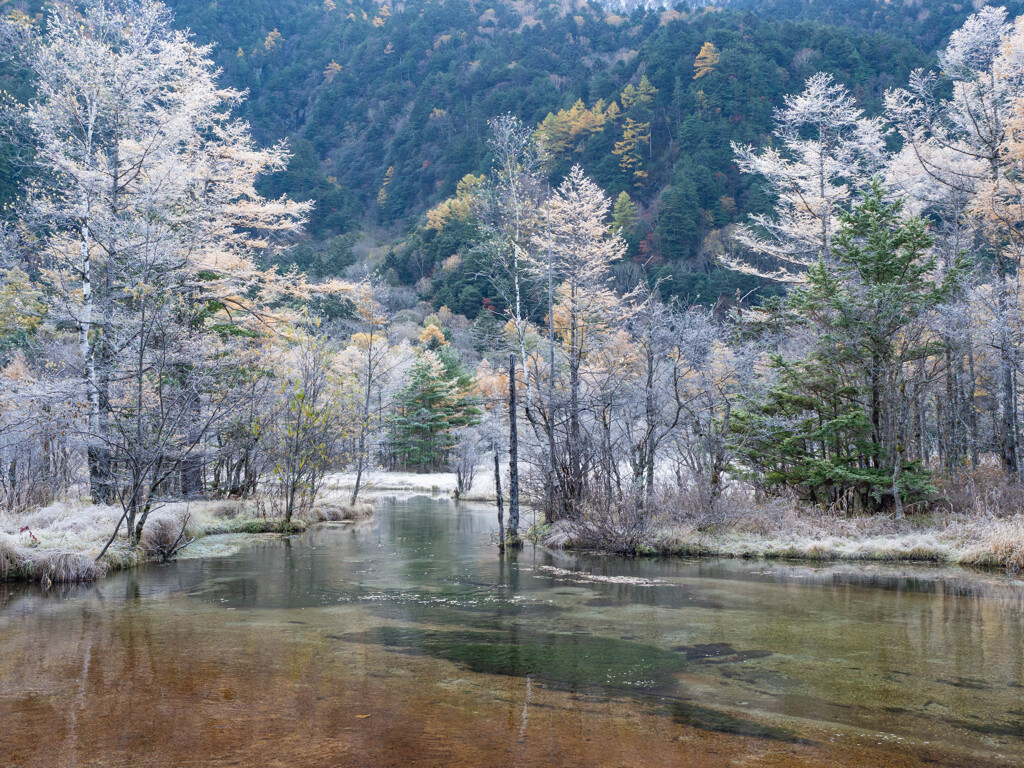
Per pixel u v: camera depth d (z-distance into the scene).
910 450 17.03
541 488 18.11
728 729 4.51
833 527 14.48
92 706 4.80
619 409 16.98
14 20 16.38
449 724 4.55
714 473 16.05
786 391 16.11
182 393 12.42
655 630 7.34
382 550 14.30
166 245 14.67
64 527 11.73
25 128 15.23
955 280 15.30
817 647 6.65
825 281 15.40
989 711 4.89
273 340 20.34
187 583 10.13
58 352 16.83
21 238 15.81
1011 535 12.34
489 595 9.44
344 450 21.58
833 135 23.03
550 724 4.57
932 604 8.79
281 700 4.98
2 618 7.61
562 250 20.70
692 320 17.33
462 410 48.72
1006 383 16.92
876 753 4.14
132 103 16.67
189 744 4.14
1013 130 17.80
